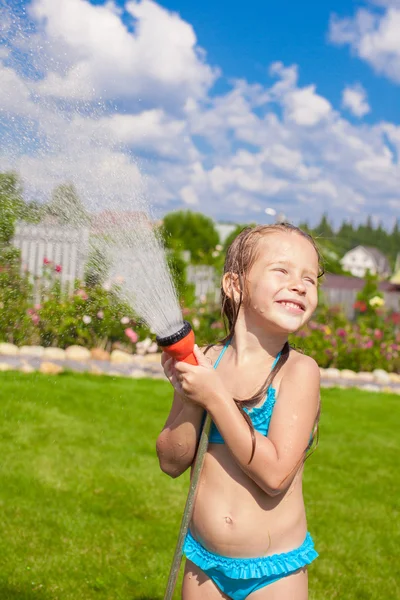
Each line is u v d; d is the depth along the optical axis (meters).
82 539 3.73
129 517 4.09
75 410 6.46
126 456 5.22
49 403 6.59
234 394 2.01
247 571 1.91
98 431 5.84
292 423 1.91
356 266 86.50
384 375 11.52
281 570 1.90
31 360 8.49
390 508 4.60
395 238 125.94
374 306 13.48
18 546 3.58
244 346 2.06
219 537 1.93
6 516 3.95
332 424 7.16
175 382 2.00
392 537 4.09
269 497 1.94
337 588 3.40
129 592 3.21
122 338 10.03
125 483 4.63
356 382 11.01
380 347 12.09
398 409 8.35
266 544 1.92
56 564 3.42
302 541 1.98
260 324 2.02
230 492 1.95
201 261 13.84
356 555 3.81
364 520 4.34
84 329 9.25
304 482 5.05
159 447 2.13
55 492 4.38
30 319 7.19
